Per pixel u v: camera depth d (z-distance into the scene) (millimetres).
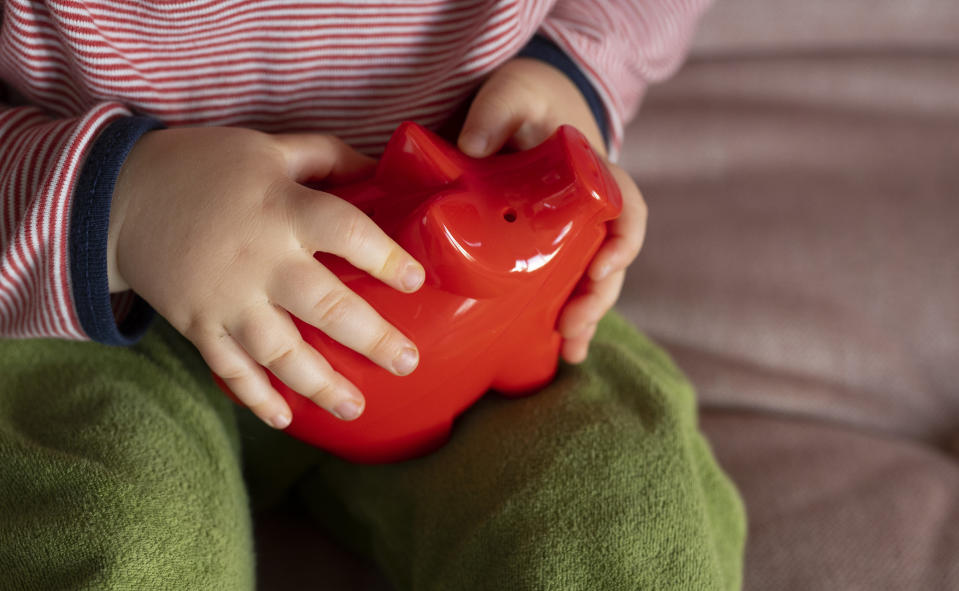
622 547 492
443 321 458
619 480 515
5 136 535
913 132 1018
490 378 542
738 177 987
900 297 866
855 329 848
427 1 576
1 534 474
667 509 508
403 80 598
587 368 603
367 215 466
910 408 828
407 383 487
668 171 997
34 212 485
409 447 554
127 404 537
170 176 486
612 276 547
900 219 922
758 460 734
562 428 542
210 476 535
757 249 899
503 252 437
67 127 503
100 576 447
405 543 579
